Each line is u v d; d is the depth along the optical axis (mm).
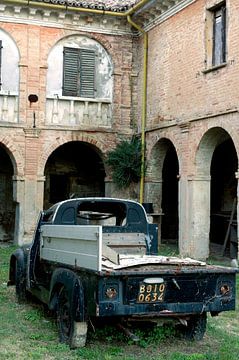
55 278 7457
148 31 19203
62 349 6863
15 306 9531
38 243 8938
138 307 6598
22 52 18797
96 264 6512
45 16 18891
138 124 19844
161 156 18859
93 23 19531
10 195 21406
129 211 8781
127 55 19984
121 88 19891
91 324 7215
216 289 6965
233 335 8023
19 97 18766
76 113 19469
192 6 16266
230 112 14273
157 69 18469
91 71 19703
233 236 16641
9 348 6988
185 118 16516
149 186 18828
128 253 8516
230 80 14367
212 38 15586
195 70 16047
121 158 19031
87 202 8812
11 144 18656
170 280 6699
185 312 6820
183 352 7016
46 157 19016
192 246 16094
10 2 18188
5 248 17984
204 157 16047
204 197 16109
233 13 14383
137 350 7047
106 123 19828
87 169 22266
